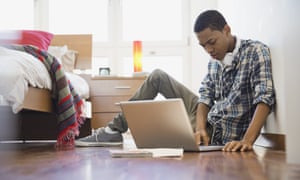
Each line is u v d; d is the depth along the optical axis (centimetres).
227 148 164
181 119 162
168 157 142
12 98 187
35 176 94
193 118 208
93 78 373
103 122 370
